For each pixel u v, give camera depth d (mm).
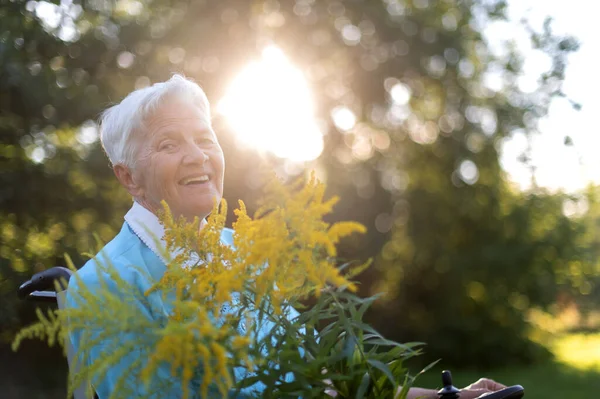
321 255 1231
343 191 10500
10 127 7191
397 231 11391
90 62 7469
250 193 7570
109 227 7746
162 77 7836
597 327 17047
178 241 1297
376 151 10992
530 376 10469
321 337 1310
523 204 11531
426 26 10375
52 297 1728
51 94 6953
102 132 1816
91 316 1109
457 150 10898
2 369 8000
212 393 1418
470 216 11406
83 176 7500
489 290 11500
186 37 8109
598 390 9203
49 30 7234
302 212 1161
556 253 11414
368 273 11055
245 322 1311
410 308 11695
